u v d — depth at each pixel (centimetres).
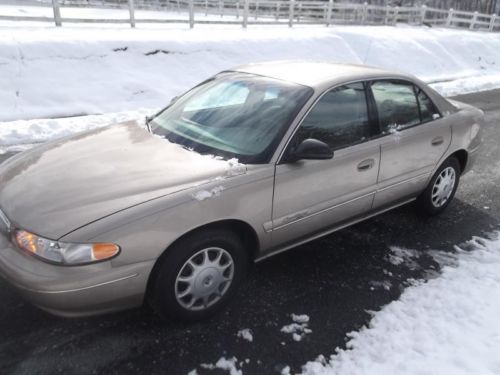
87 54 889
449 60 1697
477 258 343
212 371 226
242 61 1142
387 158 333
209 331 254
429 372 223
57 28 1084
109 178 249
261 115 295
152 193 235
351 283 305
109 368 225
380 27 1945
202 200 239
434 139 370
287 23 1794
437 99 386
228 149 280
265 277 307
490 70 1767
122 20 1237
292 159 273
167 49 1014
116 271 218
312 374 225
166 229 228
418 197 398
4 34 873
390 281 309
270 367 230
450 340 248
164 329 253
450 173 408
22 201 237
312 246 350
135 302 234
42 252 212
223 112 314
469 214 423
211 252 256
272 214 273
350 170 308
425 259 339
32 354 230
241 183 254
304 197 286
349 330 259
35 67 818
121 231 217
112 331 249
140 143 298
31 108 755
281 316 269
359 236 369
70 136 335
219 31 1313
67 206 227
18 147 556
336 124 305
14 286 219
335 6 1959
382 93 339
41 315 259
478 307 278
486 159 593
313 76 320
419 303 284
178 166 261
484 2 3569
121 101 849
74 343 239
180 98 369
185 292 248
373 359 235
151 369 225
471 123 410
